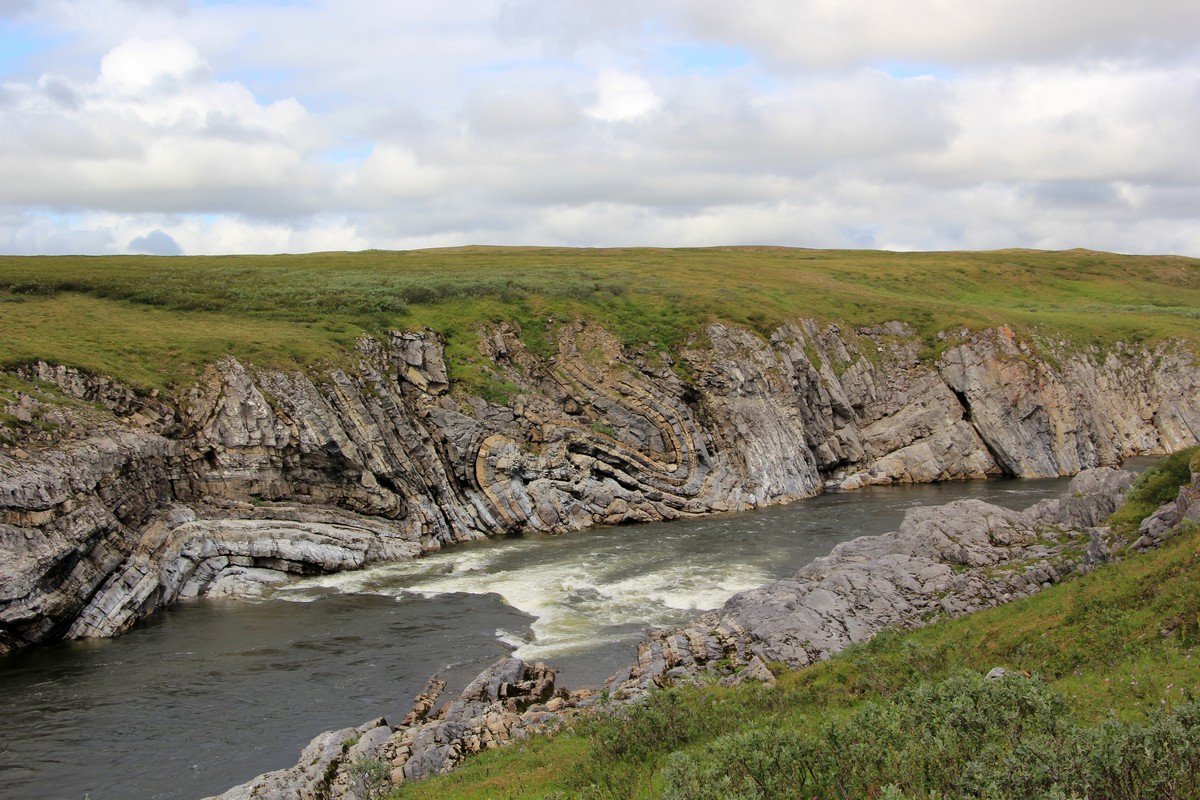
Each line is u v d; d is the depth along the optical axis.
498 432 60.78
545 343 71.81
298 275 82.94
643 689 25.80
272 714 27.36
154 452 44.19
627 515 59.59
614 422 65.56
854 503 64.50
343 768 21.48
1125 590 22.09
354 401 55.03
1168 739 11.84
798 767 14.00
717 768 13.77
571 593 40.88
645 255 125.50
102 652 33.53
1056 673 19.58
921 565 34.56
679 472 63.88
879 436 79.06
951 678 15.93
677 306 78.12
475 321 71.25
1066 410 80.56
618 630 35.06
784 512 61.47
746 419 68.56
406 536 51.47
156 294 67.19
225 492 47.25
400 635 35.25
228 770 23.56
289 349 55.78
